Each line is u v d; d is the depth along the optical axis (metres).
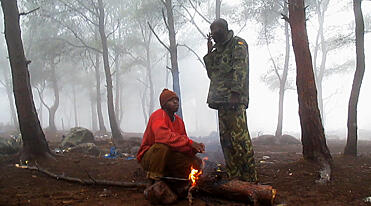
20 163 7.22
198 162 3.88
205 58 4.53
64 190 4.56
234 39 4.22
